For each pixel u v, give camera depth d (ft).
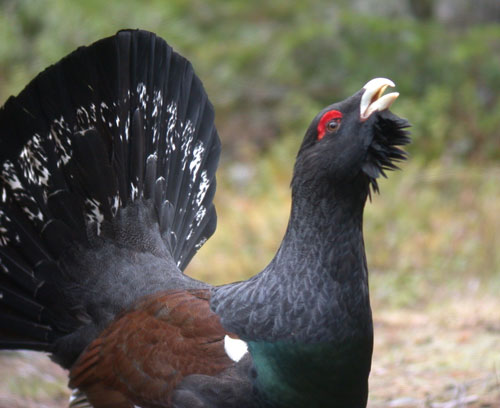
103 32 171.22
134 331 50.24
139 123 56.80
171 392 47.60
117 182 56.44
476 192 138.41
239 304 47.57
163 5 187.42
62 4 175.63
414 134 152.05
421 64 172.24
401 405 71.10
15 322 56.54
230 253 123.85
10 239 55.67
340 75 174.09
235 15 195.21
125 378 49.52
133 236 56.70
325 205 46.70
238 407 46.24
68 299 55.67
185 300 50.21
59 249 55.77
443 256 118.01
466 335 88.58
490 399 69.36
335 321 45.93
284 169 149.89
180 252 59.57
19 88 153.79
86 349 52.75
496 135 157.69
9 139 54.70
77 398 52.39
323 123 46.78
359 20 179.42
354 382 46.70
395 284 110.93
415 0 200.75
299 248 47.03
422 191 138.00
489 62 172.24
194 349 47.70
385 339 90.38
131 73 56.34
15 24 176.14
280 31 188.03
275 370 45.78
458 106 161.99
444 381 75.56
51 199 55.47
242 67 178.91
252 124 170.19
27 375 85.35
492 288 106.73
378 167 46.60
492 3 197.88
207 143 60.44
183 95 59.00
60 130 55.16
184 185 59.57
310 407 46.11
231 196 144.97
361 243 47.26
